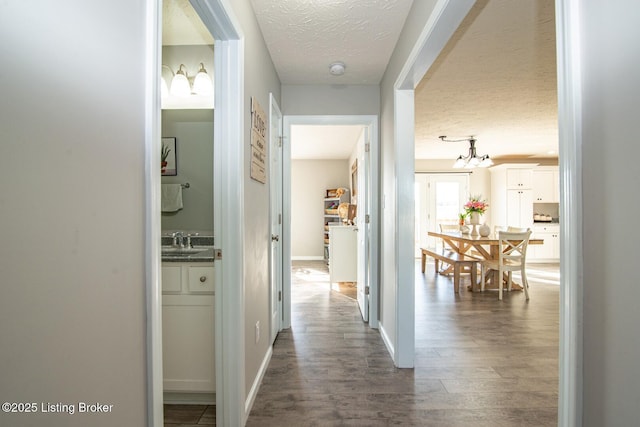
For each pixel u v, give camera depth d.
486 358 2.32
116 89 0.62
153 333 0.73
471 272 4.29
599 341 0.58
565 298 0.64
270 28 2.04
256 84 1.91
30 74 0.44
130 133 0.66
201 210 2.34
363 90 2.98
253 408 1.73
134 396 0.68
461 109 3.77
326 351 2.44
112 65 0.60
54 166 0.48
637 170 0.50
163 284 1.74
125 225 0.65
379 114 2.97
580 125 0.61
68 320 0.51
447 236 5.00
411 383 1.98
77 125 0.52
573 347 0.62
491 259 4.53
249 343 1.73
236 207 1.51
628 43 0.51
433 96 3.33
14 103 0.42
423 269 5.50
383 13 1.90
